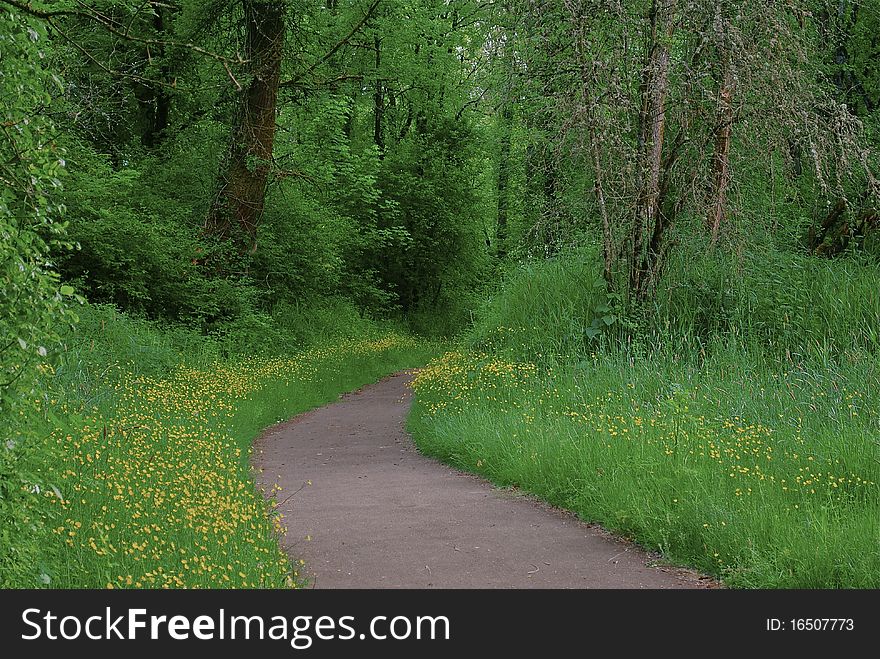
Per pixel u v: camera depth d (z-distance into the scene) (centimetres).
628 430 888
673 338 1285
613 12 1220
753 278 1336
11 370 464
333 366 2103
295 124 2722
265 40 1969
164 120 2434
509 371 1289
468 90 3484
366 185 2850
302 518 772
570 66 1262
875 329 1223
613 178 1287
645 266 1358
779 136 1206
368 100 3438
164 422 1087
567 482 816
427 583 570
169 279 1892
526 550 648
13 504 472
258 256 2297
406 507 809
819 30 1469
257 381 1611
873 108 1708
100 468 748
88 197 1723
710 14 1189
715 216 1268
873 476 711
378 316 3269
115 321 1573
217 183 2147
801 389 996
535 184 1528
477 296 3641
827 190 1270
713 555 588
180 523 630
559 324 1406
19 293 455
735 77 1169
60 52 1142
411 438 1290
